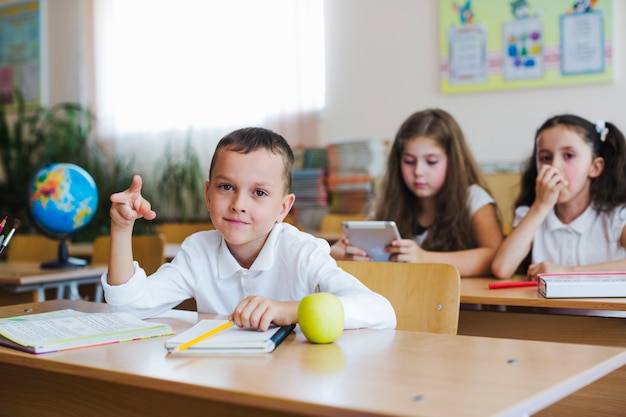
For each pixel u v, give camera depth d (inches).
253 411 41.8
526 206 89.9
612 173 81.0
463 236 90.2
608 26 145.6
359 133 173.2
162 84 200.2
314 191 161.3
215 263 55.7
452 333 57.1
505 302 64.0
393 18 167.9
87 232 182.5
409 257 78.3
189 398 44.6
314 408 29.4
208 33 192.2
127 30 205.3
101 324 46.5
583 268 74.0
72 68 217.2
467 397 29.9
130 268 52.0
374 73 170.9
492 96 157.2
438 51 162.7
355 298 47.3
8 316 55.0
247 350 39.3
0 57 230.7
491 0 155.8
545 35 151.1
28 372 52.6
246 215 50.2
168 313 55.3
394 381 32.8
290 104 181.0
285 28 181.0
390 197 96.3
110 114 209.3
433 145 91.2
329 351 39.8
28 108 226.2
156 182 199.3
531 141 153.7
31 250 127.8
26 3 225.0
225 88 190.2
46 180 105.6
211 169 52.2
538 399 30.3
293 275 52.7
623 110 145.3
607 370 36.5
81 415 50.2
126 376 35.5
